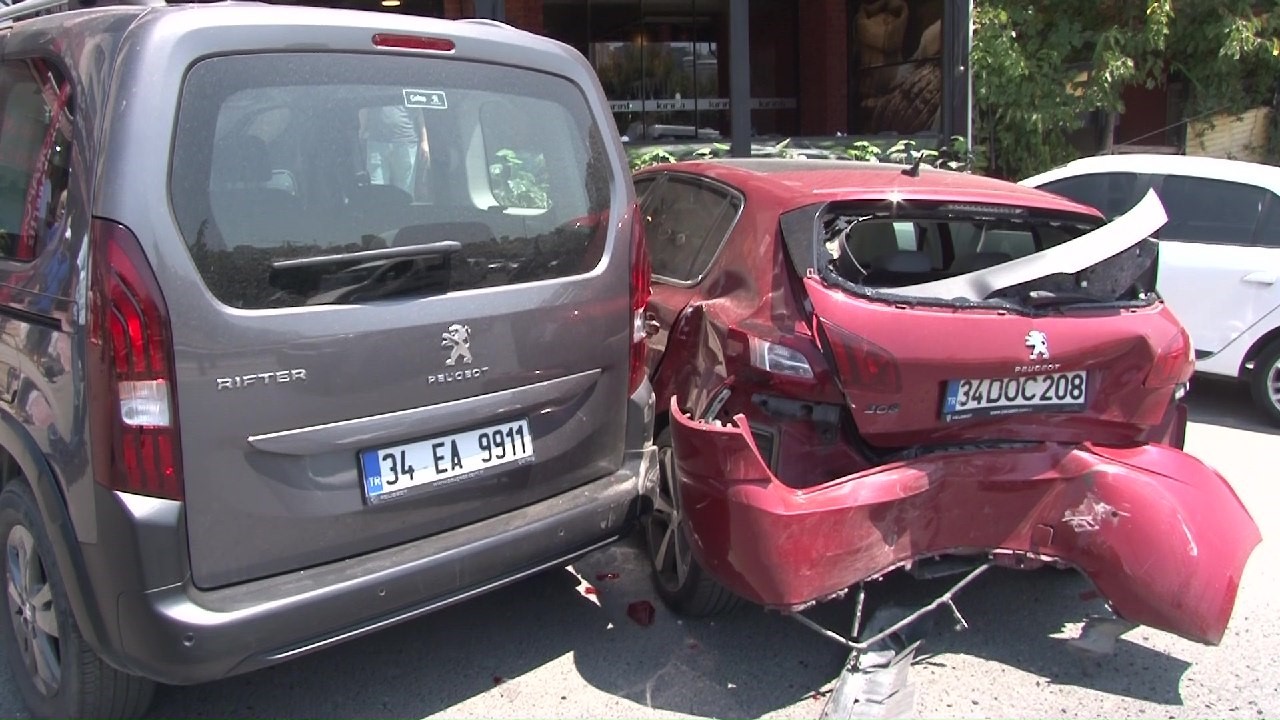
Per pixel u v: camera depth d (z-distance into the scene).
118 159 2.35
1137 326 3.32
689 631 3.63
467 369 2.86
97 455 2.39
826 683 3.30
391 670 3.38
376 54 2.75
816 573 2.99
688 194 4.31
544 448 3.10
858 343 3.06
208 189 2.45
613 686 3.29
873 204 3.39
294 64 2.60
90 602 2.48
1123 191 6.71
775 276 3.29
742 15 9.00
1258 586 4.02
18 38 2.86
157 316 2.36
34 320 2.62
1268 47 10.55
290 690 3.26
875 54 12.66
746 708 3.16
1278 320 6.11
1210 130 11.86
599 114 3.32
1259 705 3.19
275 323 2.52
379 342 2.68
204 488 2.46
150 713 3.09
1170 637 3.63
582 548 3.17
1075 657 3.46
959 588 3.34
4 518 2.92
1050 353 3.19
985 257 4.14
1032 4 10.87
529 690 3.26
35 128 2.71
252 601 2.51
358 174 2.70
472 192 2.93
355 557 2.73
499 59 3.03
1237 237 6.30
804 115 13.62
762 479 2.97
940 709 3.13
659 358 3.85
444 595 2.83
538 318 3.02
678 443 3.19
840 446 3.24
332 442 2.63
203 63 2.45
